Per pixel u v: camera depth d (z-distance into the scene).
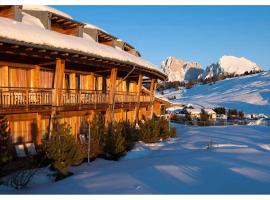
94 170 14.29
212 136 27.95
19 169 13.59
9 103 15.70
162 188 10.27
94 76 23.34
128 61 20.06
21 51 13.71
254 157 16.34
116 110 25.80
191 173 12.43
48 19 19.72
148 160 16.50
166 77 31.50
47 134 16.09
